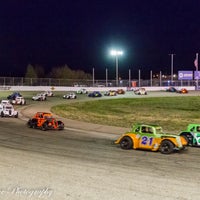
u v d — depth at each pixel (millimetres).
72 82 126250
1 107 49125
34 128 36344
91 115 54781
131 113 60438
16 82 112812
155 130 23609
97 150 23297
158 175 15781
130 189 13125
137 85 138250
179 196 12336
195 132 26641
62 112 58156
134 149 24031
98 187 13289
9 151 21734
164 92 119188
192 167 18078
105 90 125188
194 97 99875
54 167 16938
